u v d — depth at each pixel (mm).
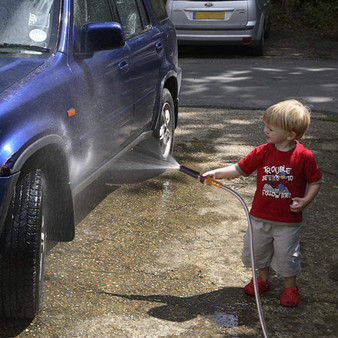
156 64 5469
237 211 4863
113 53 4410
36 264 3008
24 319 3211
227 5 11594
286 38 14977
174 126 6191
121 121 4559
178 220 4633
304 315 3354
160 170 5859
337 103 8609
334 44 14547
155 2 5996
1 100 3039
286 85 9805
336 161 6195
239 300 3506
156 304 3432
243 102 8625
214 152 6426
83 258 3943
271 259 3451
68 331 3127
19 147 2947
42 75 3416
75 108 3641
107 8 4711
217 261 3977
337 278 3768
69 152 3570
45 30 3816
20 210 2996
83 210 4766
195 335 3141
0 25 3789
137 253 4055
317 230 4492
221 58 12492
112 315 3297
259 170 3307
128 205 4910
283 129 3133
